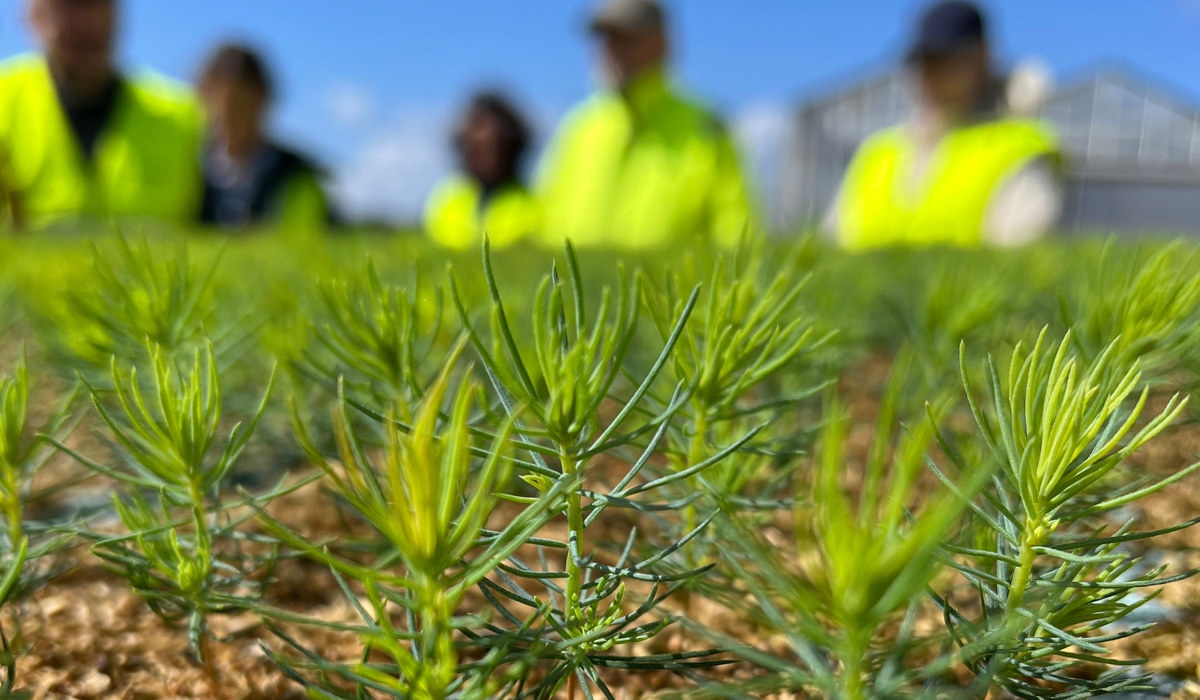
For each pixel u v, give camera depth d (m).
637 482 0.37
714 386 0.25
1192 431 0.48
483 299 0.46
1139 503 0.41
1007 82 2.24
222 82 2.32
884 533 0.13
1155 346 0.30
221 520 0.38
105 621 0.32
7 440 0.24
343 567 0.15
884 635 0.27
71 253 0.69
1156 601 0.32
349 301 0.30
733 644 0.17
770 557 0.15
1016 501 0.27
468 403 0.15
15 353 0.60
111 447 0.28
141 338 0.33
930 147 2.17
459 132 2.99
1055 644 0.20
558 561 0.36
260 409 0.24
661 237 2.36
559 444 0.19
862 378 0.61
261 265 0.75
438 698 0.17
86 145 2.07
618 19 2.39
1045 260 0.70
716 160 2.39
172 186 2.20
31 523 0.26
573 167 2.65
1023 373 0.20
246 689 0.27
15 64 2.00
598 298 0.57
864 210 2.31
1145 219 6.74
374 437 0.40
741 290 0.28
